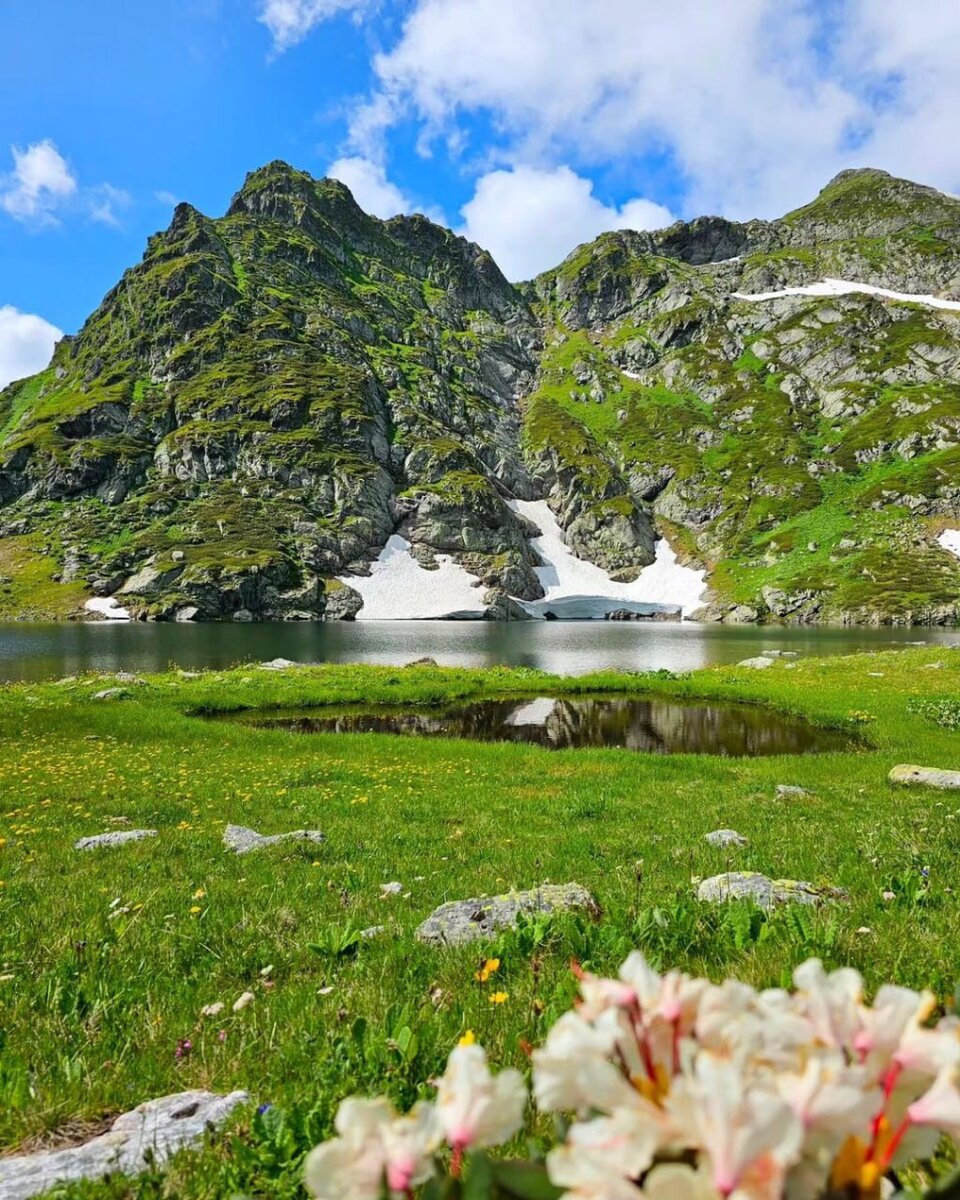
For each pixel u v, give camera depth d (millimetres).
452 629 116812
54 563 152000
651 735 30672
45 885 9359
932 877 8125
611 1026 987
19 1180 3070
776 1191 657
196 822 13992
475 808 15391
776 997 1045
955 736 26359
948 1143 2375
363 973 5762
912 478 177875
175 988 5793
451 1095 989
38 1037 4801
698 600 169500
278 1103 3453
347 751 24188
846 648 77562
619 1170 734
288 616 143625
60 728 25969
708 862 10086
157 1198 2816
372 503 172000
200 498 170125
